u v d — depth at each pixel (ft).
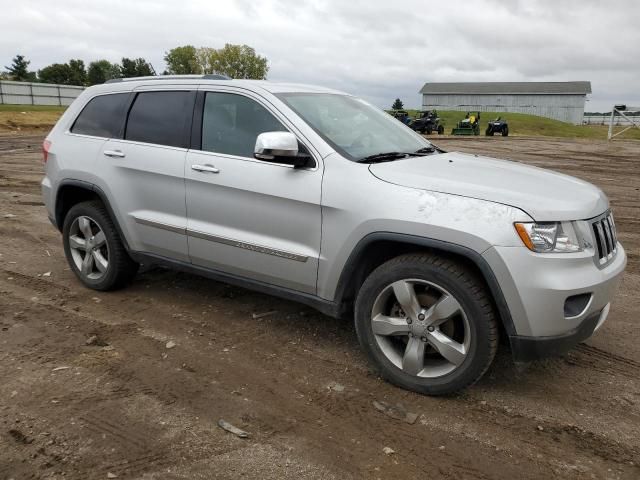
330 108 14.01
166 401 10.87
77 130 16.78
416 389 11.30
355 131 13.52
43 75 325.01
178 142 14.35
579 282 10.11
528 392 11.53
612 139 127.34
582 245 10.37
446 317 10.74
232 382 11.68
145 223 14.90
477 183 11.02
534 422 10.46
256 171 12.72
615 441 9.92
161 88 15.11
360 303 11.72
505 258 9.95
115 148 15.44
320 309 12.53
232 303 16.03
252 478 8.77
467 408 10.89
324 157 12.05
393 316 11.60
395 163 12.14
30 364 12.25
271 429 10.06
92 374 11.85
